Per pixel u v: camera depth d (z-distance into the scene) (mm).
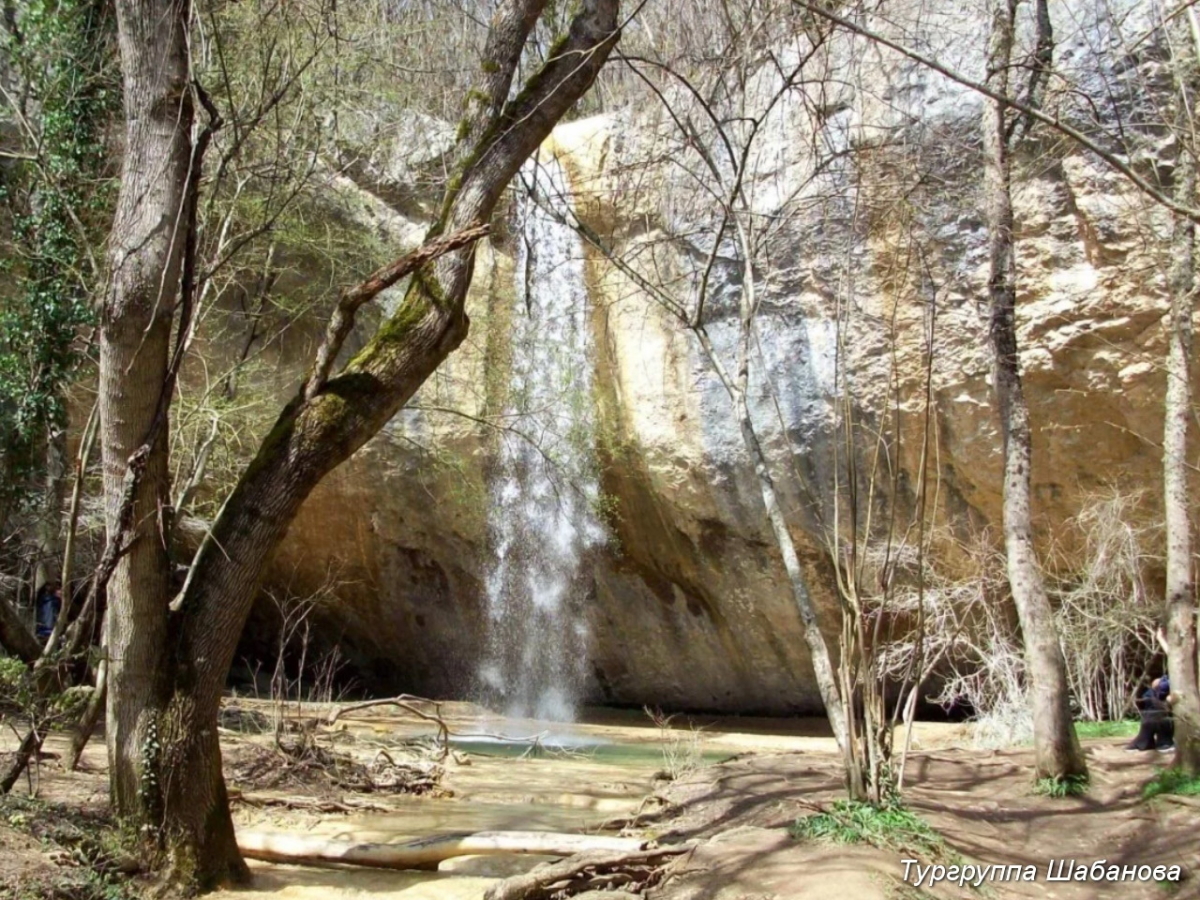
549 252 16922
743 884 5410
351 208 15852
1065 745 7859
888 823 6043
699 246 14797
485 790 9852
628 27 13906
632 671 18141
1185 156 8070
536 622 18250
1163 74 10500
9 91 12273
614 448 16281
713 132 13641
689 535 16156
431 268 6625
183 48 6258
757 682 16891
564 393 16203
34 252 12125
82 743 8141
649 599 17453
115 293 5875
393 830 8008
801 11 8773
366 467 18031
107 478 5926
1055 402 12359
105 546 5891
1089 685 12102
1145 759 8758
